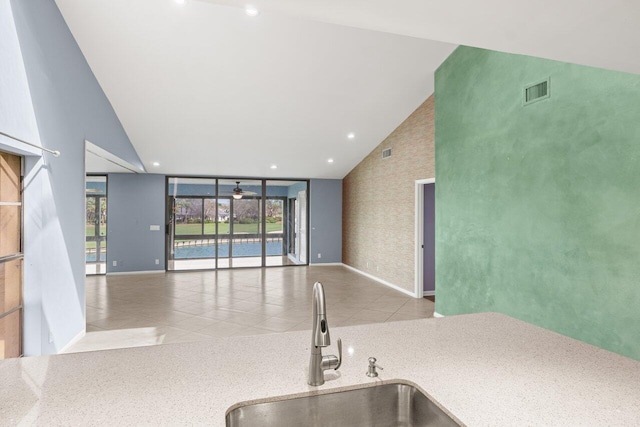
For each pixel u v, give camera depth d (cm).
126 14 373
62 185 368
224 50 430
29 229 321
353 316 512
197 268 897
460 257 421
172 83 489
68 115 382
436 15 137
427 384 118
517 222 335
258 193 949
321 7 137
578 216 274
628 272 238
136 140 660
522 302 329
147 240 848
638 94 232
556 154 293
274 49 433
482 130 384
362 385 117
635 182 234
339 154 790
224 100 539
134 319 491
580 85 272
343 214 978
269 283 732
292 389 114
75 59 400
